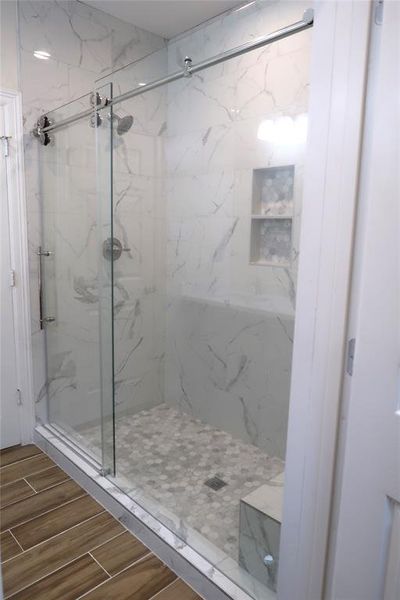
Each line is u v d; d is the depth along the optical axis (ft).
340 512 2.86
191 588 4.82
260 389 7.34
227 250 7.82
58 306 7.77
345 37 2.69
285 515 3.58
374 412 2.54
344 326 2.91
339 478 3.10
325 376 3.07
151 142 8.46
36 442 8.00
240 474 6.69
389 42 2.30
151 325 9.00
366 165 2.69
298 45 6.25
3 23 6.70
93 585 4.82
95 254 7.17
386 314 2.41
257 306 7.35
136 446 7.59
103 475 6.55
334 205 2.88
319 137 2.93
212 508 5.82
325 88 2.85
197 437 7.91
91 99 6.94
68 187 7.42
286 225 6.86
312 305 3.11
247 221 7.42
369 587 2.74
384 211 2.37
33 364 7.95
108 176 7.04
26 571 4.99
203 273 8.32
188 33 8.32
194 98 8.05
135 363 8.79
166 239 9.00
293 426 3.39
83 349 7.52
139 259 8.63
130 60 8.38
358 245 2.78
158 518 5.57
